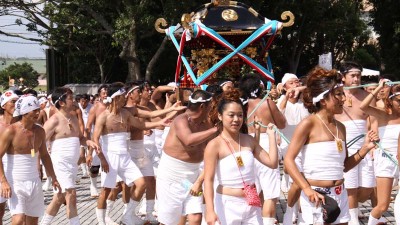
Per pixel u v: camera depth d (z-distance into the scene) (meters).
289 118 11.77
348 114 10.53
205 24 15.63
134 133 12.59
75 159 11.85
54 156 11.62
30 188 9.75
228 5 16.23
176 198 9.14
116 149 12.10
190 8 33.72
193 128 8.86
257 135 8.48
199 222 9.08
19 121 9.75
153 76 45.41
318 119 7.24
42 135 10.06
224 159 7.39
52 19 35.56
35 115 9.71
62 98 11.74
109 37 42.03
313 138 7.24
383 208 10.16
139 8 33.31
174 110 11.82
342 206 7.31
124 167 12.15
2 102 9.95
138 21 33.66
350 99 10.55
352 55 57.12
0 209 10.38
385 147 10.73
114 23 36.53
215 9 16.08
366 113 10.56
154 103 14.99
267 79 15.32
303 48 54.00
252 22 15.68
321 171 7.19
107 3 34.94
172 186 9.15
